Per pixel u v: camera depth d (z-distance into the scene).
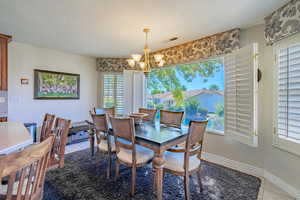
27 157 0.80
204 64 3.17
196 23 2.41
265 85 2.34
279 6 1.97
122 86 4.64
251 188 2.08
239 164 2.61
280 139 2.10
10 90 3.26
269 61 2.28
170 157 1.97
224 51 2.72
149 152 2.14
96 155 3.16
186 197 1.74
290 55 1.97
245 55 2.31
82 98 4.44
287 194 1.96
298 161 1.89
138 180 2.24
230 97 2.62
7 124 2.04
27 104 3.49
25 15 2.21
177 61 3.50
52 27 2.60
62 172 2.45
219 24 2.44
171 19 2.29
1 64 2.81
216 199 1.85
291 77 1.97
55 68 3.91
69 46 3.60
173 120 2.76
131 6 1.96
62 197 1.85
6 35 2.88
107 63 4.63
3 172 0.69
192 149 1.81
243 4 1.92
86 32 2.78
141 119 2.68
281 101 2.10
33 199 0.92
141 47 3.63
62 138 1.72
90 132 3.04
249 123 2.26
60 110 4.02
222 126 2.91
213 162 2.93
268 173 2.30
